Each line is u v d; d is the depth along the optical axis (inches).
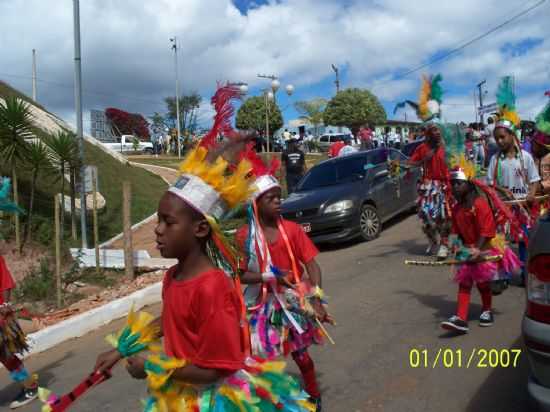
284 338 139.9
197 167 91.5
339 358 192.9
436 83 325.7
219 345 85.0
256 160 144.3
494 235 195.5
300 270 150.9
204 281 87.2
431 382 169.2
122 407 177.2
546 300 118.3
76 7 403.2
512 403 152.3
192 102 1697.8
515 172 258.4
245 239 142.8
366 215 406.6
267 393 91.4
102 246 429.7
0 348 187.8
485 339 198.7
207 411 88.4
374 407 156.0
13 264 348.5
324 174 444.1
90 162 599.2
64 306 305.3
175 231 89.0
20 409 190.1
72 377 211.3
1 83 629.9
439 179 322.0
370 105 1802.4
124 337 94.1
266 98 912.9
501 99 264.2
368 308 247.6
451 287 270.5
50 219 417.4
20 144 372.8
